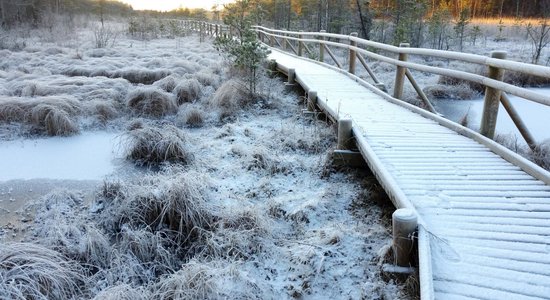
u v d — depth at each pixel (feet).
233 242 12.21
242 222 13.12
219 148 19.97
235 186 15.87
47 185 16.70
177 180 14.12
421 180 12.01
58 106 23.38
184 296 9.97
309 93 23.34
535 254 8.70
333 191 14.88
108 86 29.81
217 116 25.07
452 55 16.26
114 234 13.20
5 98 24.26
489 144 14.38
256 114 25.25
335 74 30.50
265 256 11.85
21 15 80.07
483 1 119.85
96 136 22.50
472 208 10.47
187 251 12.56
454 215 10.19
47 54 47.44
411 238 9.51
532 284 7.94
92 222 13.35
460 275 8.26
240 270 10.98
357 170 16.31
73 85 29.50
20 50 51.11
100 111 24.80
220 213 13.61
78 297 10.41
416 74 46.65
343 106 20.79
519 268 8.34
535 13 100.73
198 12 101.81
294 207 14.07
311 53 40.73
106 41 55.52
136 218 13.41
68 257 11.67
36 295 9.74
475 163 13.20
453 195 11.12
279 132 21.07
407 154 13.99
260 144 19.39
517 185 11.63
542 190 11.32
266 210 13.89
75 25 81.87
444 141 15.29
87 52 48.24
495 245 9.05
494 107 14.73
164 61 40.98
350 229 12.53
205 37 72.74
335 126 19.49
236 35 40.60
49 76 33.73
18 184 16.75
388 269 9.81
